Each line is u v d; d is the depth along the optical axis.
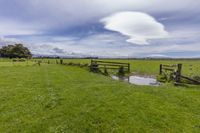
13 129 12.77
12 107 16.28
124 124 12.73
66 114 14.22
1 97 18.61
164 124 12.88
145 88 22.09
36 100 17.53
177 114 14.39
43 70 44.16
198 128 12.63
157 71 53.19
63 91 20.00
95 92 18.84
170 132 12.08
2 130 12.73
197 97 18.81
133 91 19.38
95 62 45.81
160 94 19.33
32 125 13.08
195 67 61.22
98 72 43.53
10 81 27.17
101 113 13.93
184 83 26.30
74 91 19.58
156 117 13.63
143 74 46.03
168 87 23.95
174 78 28.61
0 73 37.22
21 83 25.45
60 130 12.28
